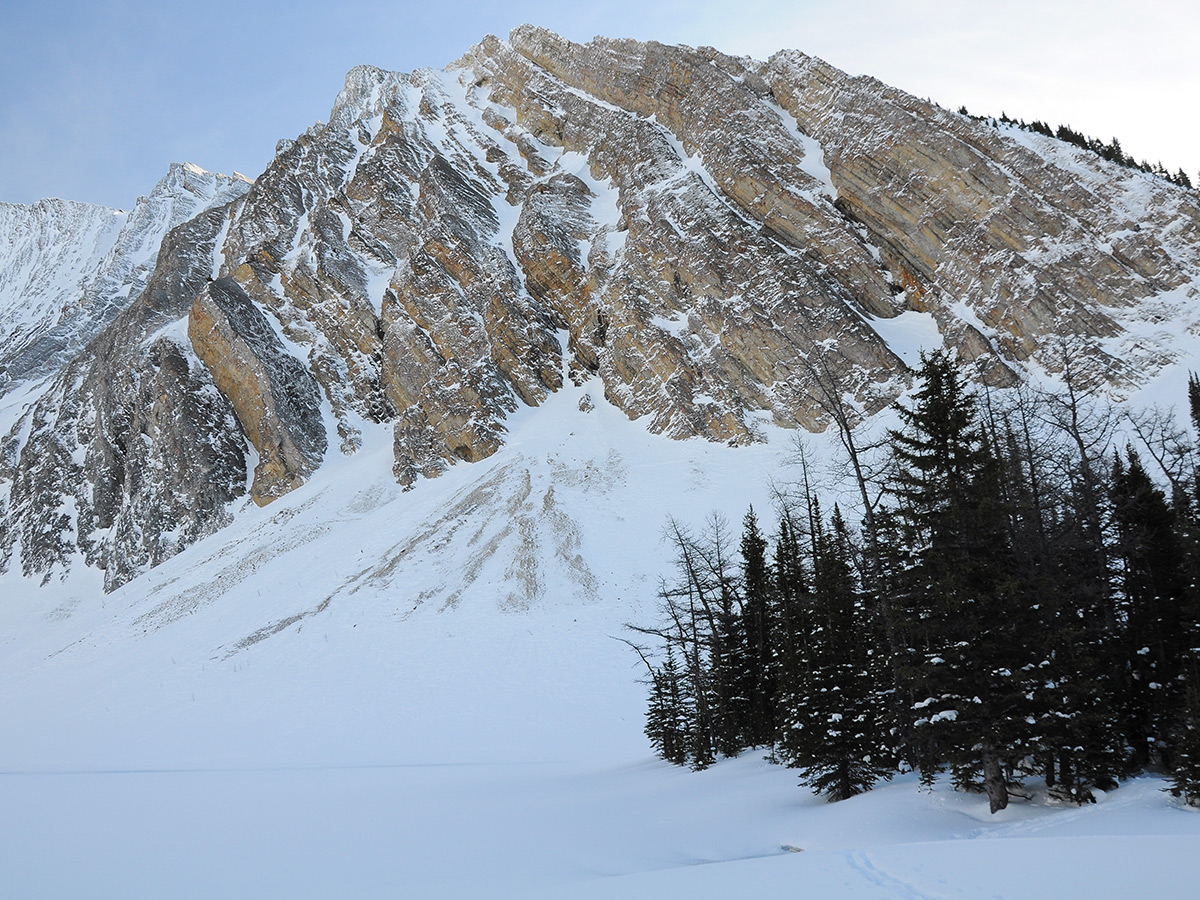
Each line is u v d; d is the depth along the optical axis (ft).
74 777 165.99
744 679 129.70
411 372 411.54
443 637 232.73
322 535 327.88
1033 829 57.77
